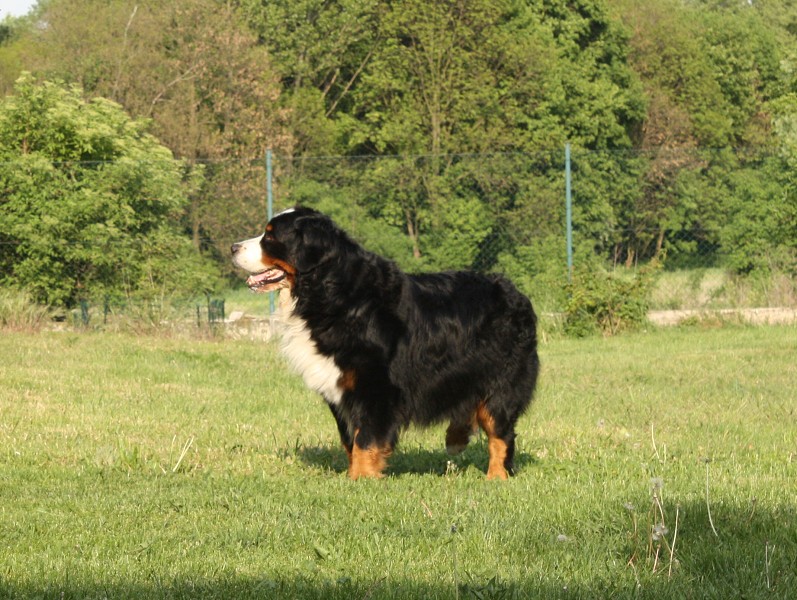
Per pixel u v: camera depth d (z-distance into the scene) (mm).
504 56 36312
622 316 17469
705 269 20797
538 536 5371
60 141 19344
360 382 6926
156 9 36719
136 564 4895
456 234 27406
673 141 43562
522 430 9203
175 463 7629
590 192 26172
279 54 39750
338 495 6418
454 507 6066
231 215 25828
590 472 7277
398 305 6965
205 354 14289
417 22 35688
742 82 49125
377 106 38500
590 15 41000
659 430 9180
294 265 6898
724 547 5066
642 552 5020
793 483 6785
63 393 11078
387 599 4352
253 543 5297
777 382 12125
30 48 40375
